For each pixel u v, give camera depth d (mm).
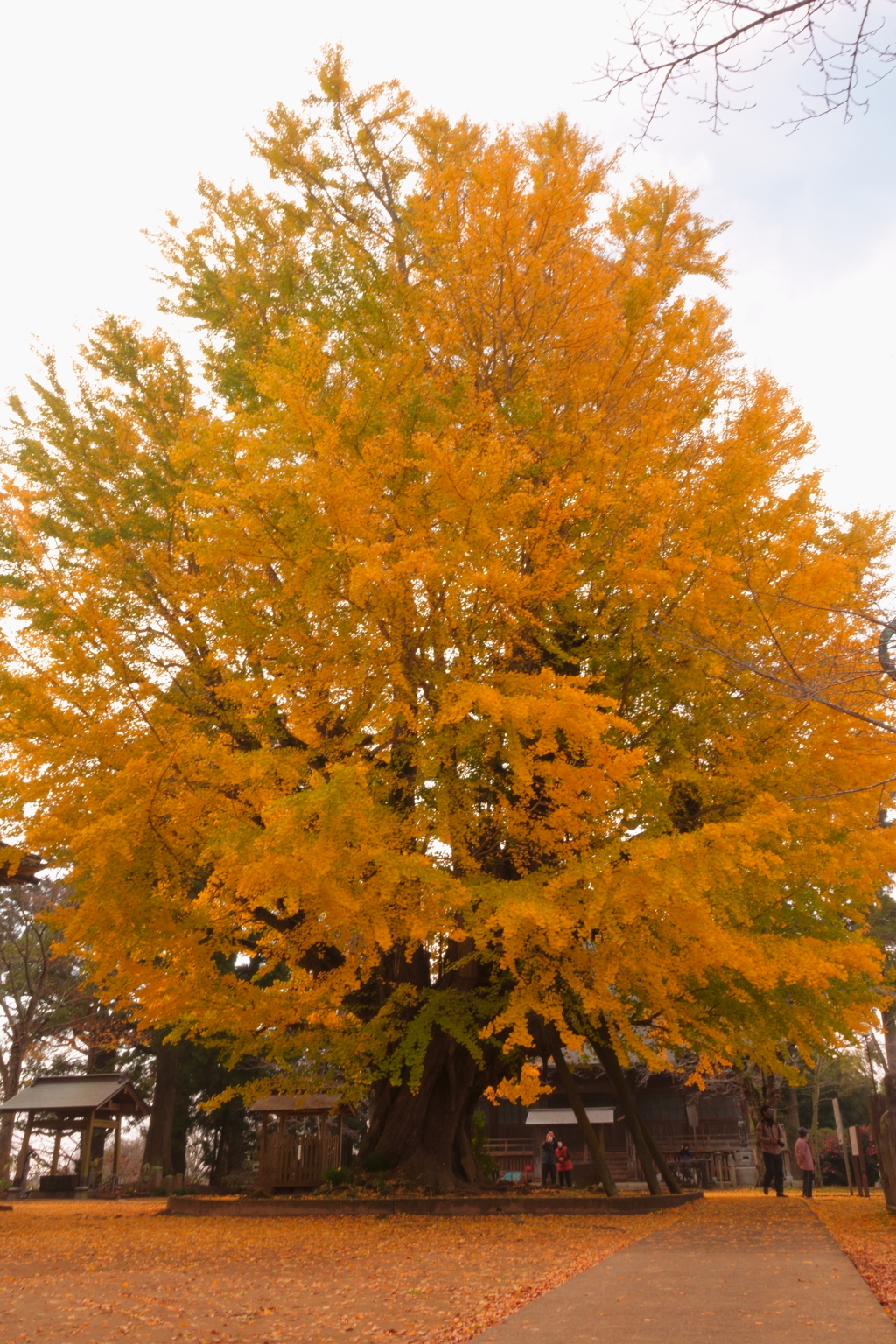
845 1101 33344
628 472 7766
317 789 5730
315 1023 8977
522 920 6641
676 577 7566
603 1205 9062
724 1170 25609
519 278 8719
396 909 6848
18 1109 20359
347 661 6898
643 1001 8820
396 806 7465
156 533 9227
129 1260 5969
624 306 8438
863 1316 3406
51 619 8508
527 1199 9102
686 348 8953
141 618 8867
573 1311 3611
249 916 7750
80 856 6992
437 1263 5465
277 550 6812
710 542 7770
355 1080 9539
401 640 6848
